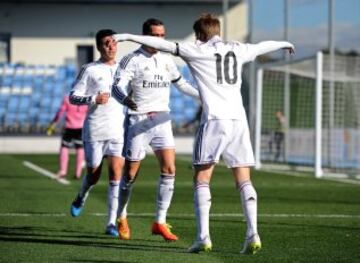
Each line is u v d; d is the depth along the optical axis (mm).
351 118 55500
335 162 55500
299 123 60438
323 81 57469
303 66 58250
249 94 65312
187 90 22531
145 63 21875
